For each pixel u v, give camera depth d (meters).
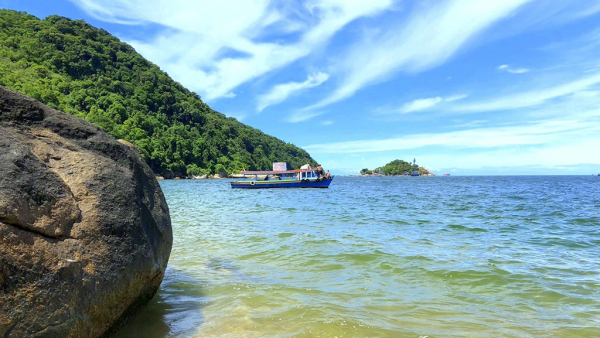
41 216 2.81
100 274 3.05
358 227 11.46
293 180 46.56
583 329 3.96
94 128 4.22
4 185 2.64
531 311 4.50
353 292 5.16
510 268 6.45
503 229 11.31
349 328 3.88
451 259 7.11
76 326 2.73
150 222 4.02
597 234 10.44
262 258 7.22
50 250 2.73
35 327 2.43
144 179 4.42
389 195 31.27
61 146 3.61
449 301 4.84
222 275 6.02
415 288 5.38
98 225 3.22
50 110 3.92
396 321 4.12
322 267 6.55
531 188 45.62
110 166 3.80
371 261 6.94
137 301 3.79
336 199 26.33
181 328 3.91
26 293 2.45
